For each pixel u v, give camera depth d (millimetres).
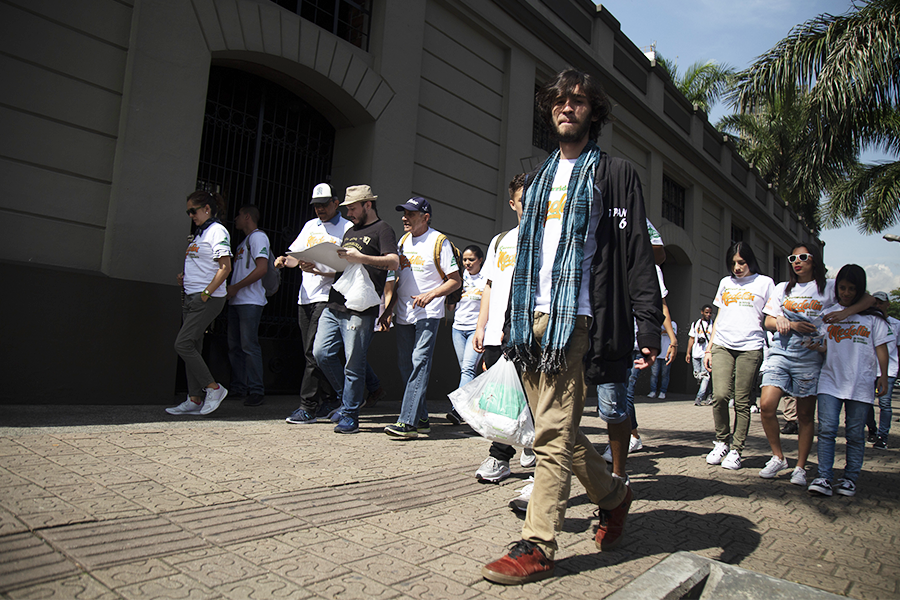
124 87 5020
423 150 7766
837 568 2527
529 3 9148
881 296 6906
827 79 8977
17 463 2875
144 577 1822
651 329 2164
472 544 2406
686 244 14273
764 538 2887
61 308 4566
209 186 6172
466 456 4176
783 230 21375
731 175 16953
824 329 4160
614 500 2439
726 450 4828
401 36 7383
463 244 8305
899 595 2250
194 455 3396
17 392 4355
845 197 15922
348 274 4527
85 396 4680
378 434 4738
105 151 4926
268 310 6699
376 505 2828
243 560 2029
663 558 2432
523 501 2855
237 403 5773
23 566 1800
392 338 7199
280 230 6867
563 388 2209
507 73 9125
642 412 8797
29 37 4527
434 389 7785
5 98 4410
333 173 7348
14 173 4445
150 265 5078
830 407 4039
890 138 9766
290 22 6094
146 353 5016
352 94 6758
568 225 2268
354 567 2059
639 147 12750
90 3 4836
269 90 6758
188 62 5367
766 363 4473
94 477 2770
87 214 4812
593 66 10828
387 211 7172
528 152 9406
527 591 1983
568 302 2191
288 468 3316
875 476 4809
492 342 2900
